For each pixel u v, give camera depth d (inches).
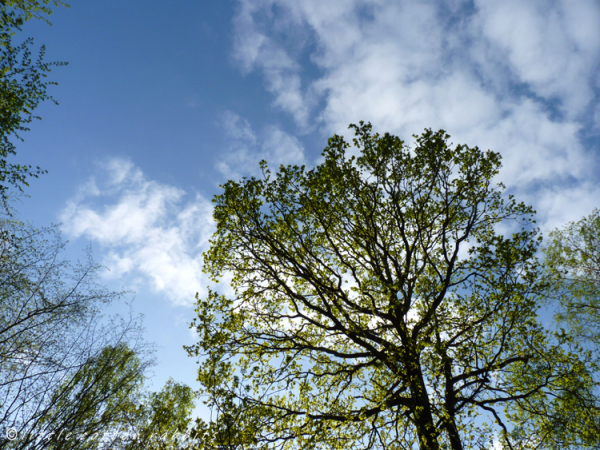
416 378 353.1
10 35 418.6
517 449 350.3
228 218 446.3
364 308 430.0
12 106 420.5
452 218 463.5
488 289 377.7
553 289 577.9
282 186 434.0
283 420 370.3
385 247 462.6
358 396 406.9
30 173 418.9
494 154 427.8
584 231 631.2
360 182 451.5
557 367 352.2
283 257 460.1
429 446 334.0
